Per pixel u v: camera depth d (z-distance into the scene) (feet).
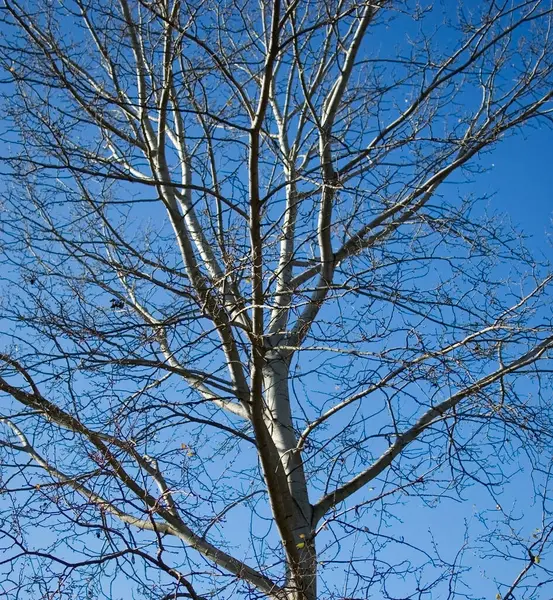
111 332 19.35
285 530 20.80
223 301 19.80
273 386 24.12
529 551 19.01
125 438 18.51
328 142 22.59
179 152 26.23
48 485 17.74
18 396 19.31
